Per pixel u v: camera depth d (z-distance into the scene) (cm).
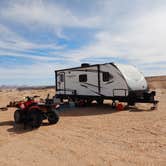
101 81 1509
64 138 768
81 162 543
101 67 1504
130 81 1376
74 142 715
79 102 1656
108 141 711
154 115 1145
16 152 637
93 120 1091
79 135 802
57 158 577
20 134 841
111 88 1448
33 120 928
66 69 1769
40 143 718
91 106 1655
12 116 1260
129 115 1181
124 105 1583
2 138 790
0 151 649
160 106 1509
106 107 1562
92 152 612
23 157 594
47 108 976
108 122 1020
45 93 3616
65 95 1791
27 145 700
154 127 868
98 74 1526
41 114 946
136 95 1385
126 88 1356
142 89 1446
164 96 2341
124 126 915
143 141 693
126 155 577
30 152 633
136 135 766
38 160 568
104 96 1498
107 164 523
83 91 1644
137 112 1272
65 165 529
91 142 708
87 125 973
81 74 1652
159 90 3416
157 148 622
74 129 902
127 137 747
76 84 1697
